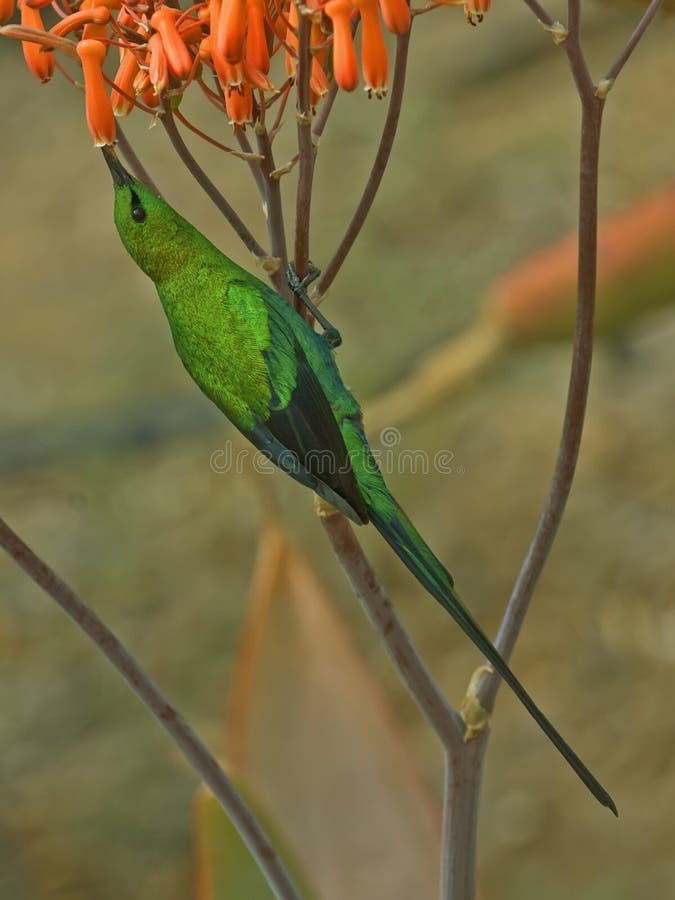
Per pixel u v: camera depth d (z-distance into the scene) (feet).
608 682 19.47
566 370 25.04
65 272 32.32
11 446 19.01
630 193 28.40
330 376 12.42
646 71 32.35
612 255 12.92
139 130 35.68
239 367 12.42
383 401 13.25
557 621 20.59
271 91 12.15
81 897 17.99
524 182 30.17
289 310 12.44
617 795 17.92
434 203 30.42
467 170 31.04
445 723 12.33
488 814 18.02
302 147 12.22
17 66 41.96
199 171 12.24
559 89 33.14
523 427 24.22
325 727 12.85
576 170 30.19
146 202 12.44
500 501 22.98
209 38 12.16
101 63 12.16
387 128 12.22
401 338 25.67
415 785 12.83
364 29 12.14
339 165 32.68
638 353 24.97
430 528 22.76
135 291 31.14
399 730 12.85
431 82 34.30
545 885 16.84
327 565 22.77
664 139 29.81
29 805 19.66
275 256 12.26
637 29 12.19
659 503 22.08
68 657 22.47
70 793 19.77
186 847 18.54
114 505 25.48
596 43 33.91
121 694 21.52
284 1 12.25
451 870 12.36
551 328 13.05
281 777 12.85
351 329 26.66
